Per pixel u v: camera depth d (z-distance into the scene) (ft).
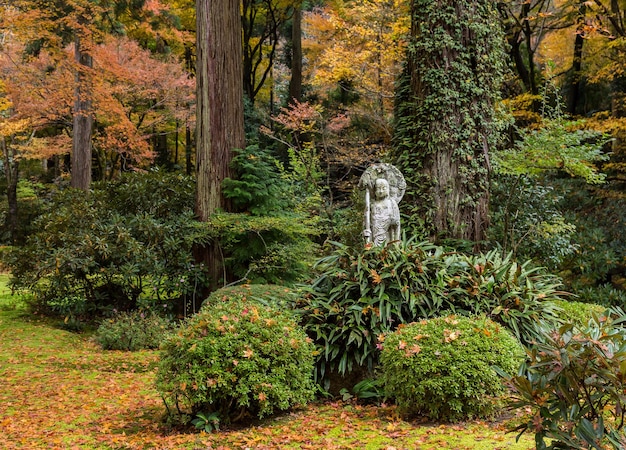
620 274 41.37
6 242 72.23
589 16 45.47
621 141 46.32
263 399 14.51
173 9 63.72
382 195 22.07
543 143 27.22
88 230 32.99
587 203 43.57
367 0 48.39
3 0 44.70
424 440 13.07
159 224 33.63
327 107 67.77
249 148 35.78
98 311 34.65
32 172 88.53
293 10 70.28
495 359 14.67
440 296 18.61
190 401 14.93
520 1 48.80
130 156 69.77
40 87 57.72
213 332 15.20
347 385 18.20
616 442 8.79
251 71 74.54
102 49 55.31
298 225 32.86
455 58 30.63
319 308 19.02
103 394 20.16
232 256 34.04
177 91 62.95
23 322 33.06
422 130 30.91
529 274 21.31
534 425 8.97
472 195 30.30
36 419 17.12
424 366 14.46
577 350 8.85
